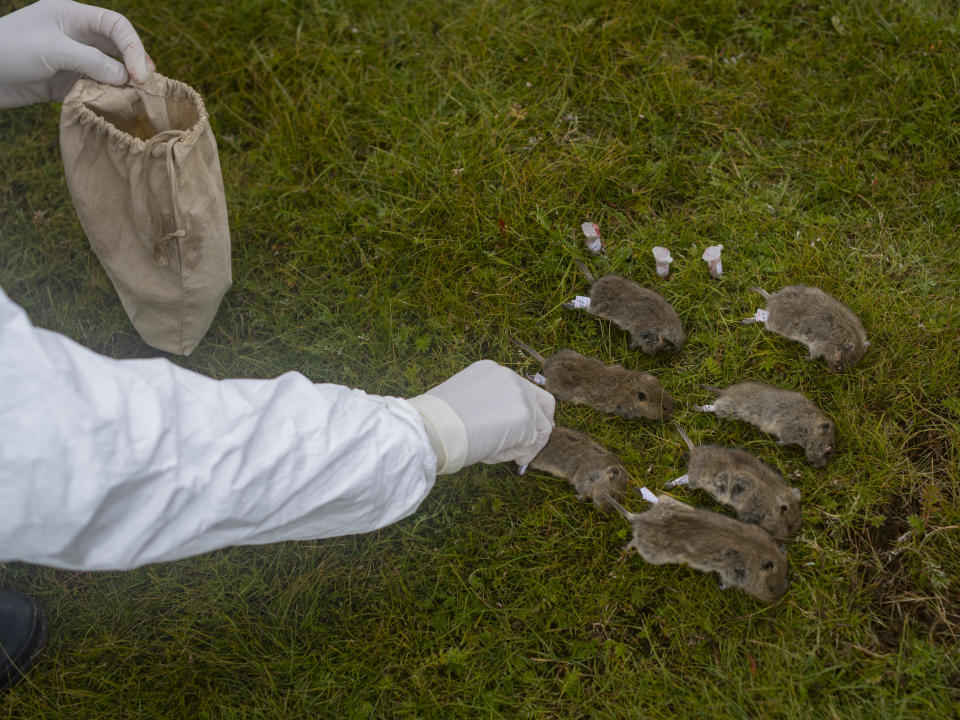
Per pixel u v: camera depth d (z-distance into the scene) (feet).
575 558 2.88
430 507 2.93
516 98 3.54
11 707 2.71
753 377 3.10
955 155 3.33
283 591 2.85
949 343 3.01
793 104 3.48
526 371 3.15
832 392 3.03
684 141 3.46
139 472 1.64
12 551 1.63
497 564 2.87
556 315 3.22
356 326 3.23
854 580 2.77
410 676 2.76
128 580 2.86
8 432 1.49
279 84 3.54
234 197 3.41
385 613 2.83
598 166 3.38
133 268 2.89
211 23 3.68
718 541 2.69
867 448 2.91
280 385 1.90
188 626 2.81
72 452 1.54
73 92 2.56
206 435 1.76
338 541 2.90
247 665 2.78
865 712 2.61
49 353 1.56
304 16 3.71
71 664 2.78
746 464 2.83
